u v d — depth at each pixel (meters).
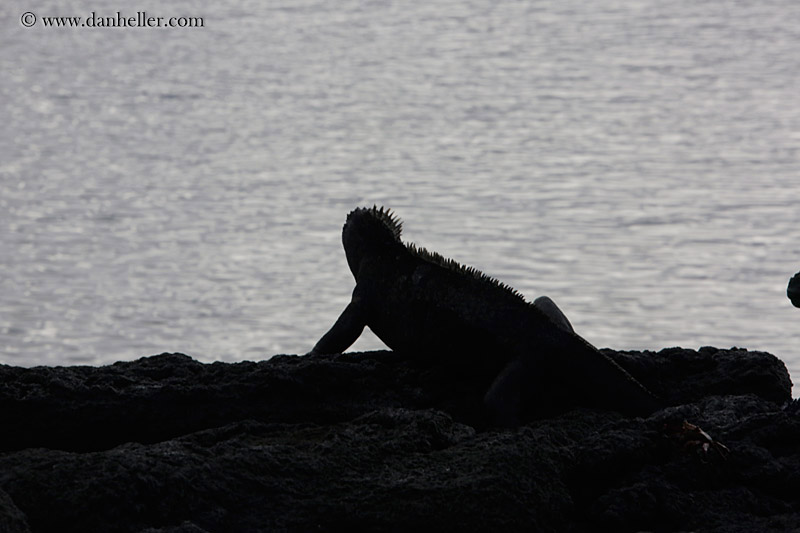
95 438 34.09
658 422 33.75
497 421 35.44
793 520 30.88
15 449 33.84
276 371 35.50
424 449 31.78
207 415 34.53
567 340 36.53
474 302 37.62
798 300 36.38
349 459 30.94
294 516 29.42
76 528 28.52
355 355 39.19
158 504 28.94
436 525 29.44
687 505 31.56
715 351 40.38
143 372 36.81
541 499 30.38
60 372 36.06
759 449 33.09
